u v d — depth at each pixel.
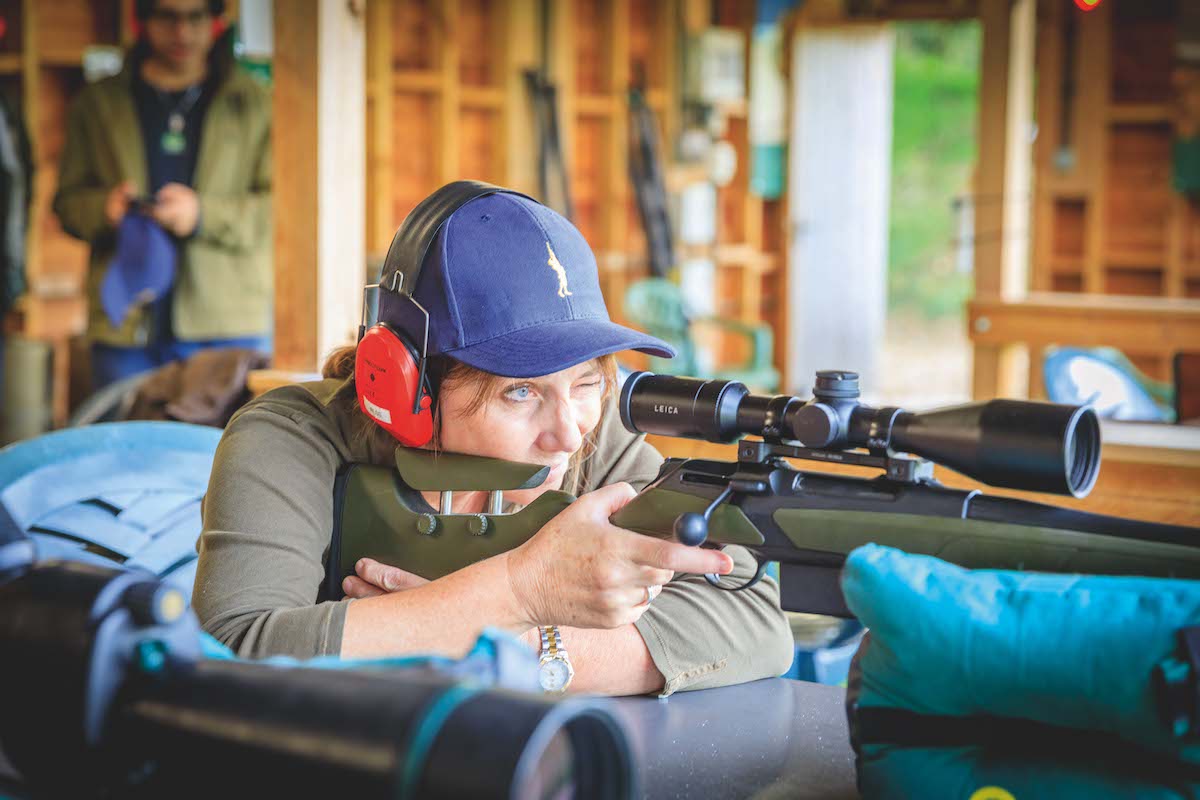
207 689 0.67
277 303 2.99
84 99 5.28
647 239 7.56
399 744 0.60
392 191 6.77
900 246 18.50
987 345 4.82
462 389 1.37
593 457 1.63
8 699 0.70
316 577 1.41
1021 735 0.92
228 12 5.32
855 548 1.05
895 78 18.48
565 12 7.14
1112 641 0.86
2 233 5.48
